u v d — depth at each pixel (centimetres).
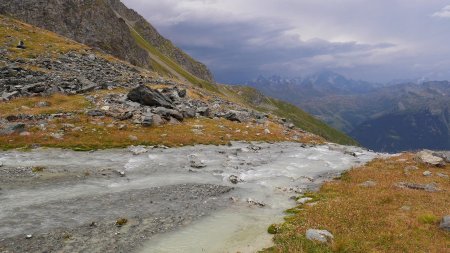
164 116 6512
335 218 2600
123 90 8450
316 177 4156
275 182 3819
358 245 2155
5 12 13575
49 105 6462
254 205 3062
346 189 3488
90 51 11800
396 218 2552
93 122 5631
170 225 2564
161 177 3722
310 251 2089
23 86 7244
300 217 2669
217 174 3984
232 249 2208
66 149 4456
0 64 8400
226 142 5731
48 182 3309
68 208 2752
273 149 5769
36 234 2298
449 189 3412
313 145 6619
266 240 2338
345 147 6819
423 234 2289
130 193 3178
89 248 2170
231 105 10744
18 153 4128
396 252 2056
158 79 11188
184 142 5362
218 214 2820
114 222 2556
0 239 2208
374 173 4175
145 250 2184
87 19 15875
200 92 12088
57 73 8612
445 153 5012
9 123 5028
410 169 4366
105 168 3859
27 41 10838
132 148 4778
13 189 3073
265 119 8969
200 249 2208
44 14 14450
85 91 7725
